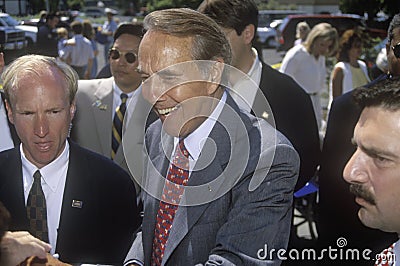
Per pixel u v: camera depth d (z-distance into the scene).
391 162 1.24
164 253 1.58
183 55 1.49
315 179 3.82
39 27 9.06
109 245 2.08
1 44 3.26
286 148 1.53
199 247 1.55
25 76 1.89
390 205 1.27
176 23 1.50
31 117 1.88
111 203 2.06
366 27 15.22
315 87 6.18
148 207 1.72
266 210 1.50
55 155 1.94
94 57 11.02
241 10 2.72
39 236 1.97
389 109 1.25
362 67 5.73
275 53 18.38
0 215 1.34
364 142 1.28
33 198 1.97
